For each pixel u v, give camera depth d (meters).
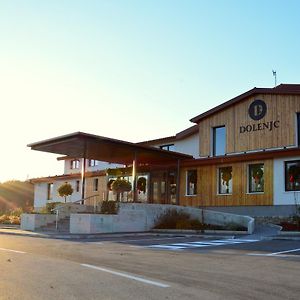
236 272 9.94
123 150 27.42
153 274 9.59
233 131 29.25
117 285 8.28
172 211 26.27
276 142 27.02
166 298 7.21
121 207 24.20
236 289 7.99
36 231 24.58
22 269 10.16
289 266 10.88
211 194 28.45
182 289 7.95
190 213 26.53
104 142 25.09
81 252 14.01
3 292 7.57
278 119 27.11
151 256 12.93
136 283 8.49
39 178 45.56
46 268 10.34
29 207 47.34
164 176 31.94
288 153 24.66
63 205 26.52
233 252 14.05
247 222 23.12
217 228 23.45
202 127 31.05
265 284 8.49
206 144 30.61
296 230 20.72
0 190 61.41
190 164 29.56
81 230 22.84
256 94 28.34
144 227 24.83
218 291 7.80
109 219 23.23
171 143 35.06
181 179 30.42
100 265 10.93
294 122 26.44
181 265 11.01
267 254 13.45
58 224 25.73
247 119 28.62
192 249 15.11
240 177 27.08
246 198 26.55
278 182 25.19
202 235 21.09
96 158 30.78
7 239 19.62
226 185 27.94
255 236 19.98
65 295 7.38
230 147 29.28
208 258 12.45
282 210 24.81
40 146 26.56
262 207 25.73
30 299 7.06
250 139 28.30
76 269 10.20
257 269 10.39
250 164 26.83
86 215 22.66
